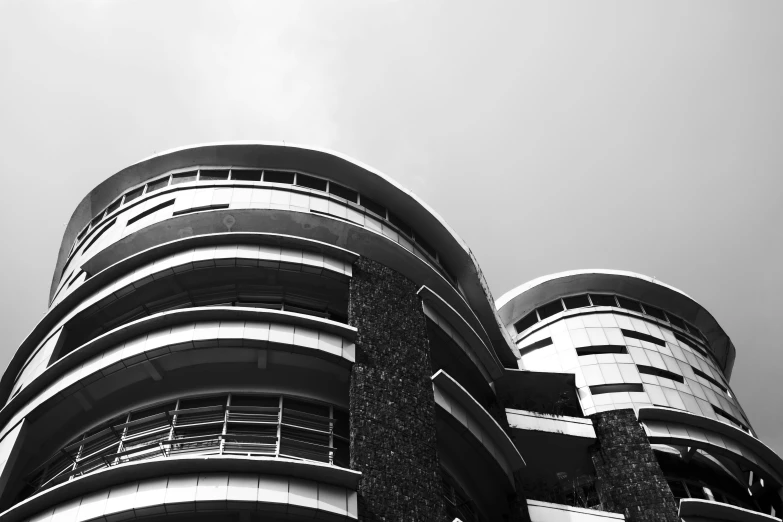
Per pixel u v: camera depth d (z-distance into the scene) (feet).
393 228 118.52
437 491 83.05
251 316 90.33
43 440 90.27
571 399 129.70
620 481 115.34
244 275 101.19
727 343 159.53
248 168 117.39
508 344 132.98
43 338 104.32
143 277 98.73
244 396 88.22
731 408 142.10
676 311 157.07
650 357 141.79
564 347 143.64
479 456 97.76
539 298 155.53
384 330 98.17
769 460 125.29
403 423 87.61
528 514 101.19
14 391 101.71
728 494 122.52
